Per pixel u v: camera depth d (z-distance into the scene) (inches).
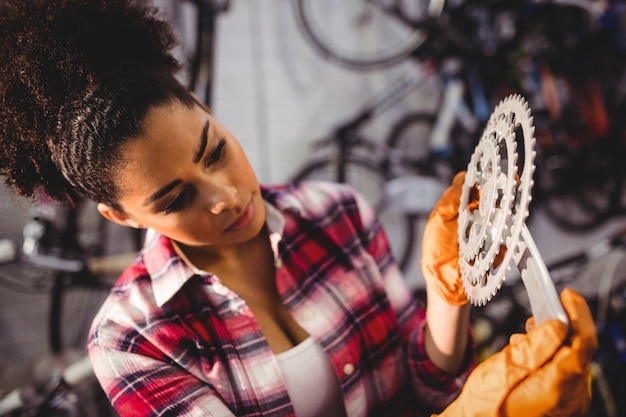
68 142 20.9
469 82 113.7
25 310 82.8
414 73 110.4
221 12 93.0
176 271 26.3
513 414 16.5
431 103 113.3
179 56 27.3
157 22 25.9
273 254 28.9
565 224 123.6
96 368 25.9
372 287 30.1
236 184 23.0
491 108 114.7
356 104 107.0
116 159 20.4
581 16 120.5
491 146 18.5
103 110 20.1
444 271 23.6
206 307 27.0
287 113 101.5
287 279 28.0
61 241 82.4
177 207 22.1
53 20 21.9
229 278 28.2
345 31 104.3
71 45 21.3
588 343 15.5
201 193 21.8
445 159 111.3
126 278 28.4
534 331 16.1
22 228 79.4
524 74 117.0
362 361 28.6
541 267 15.8
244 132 98.3
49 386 75.0
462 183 23.9
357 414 27.3
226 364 26.3
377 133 109.3
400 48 108.8
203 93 92.4
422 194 107.7
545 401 15.9
